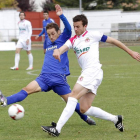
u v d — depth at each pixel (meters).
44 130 18.02
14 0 150.12
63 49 18.67
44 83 20.08
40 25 125.69
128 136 18.41
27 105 27.11
